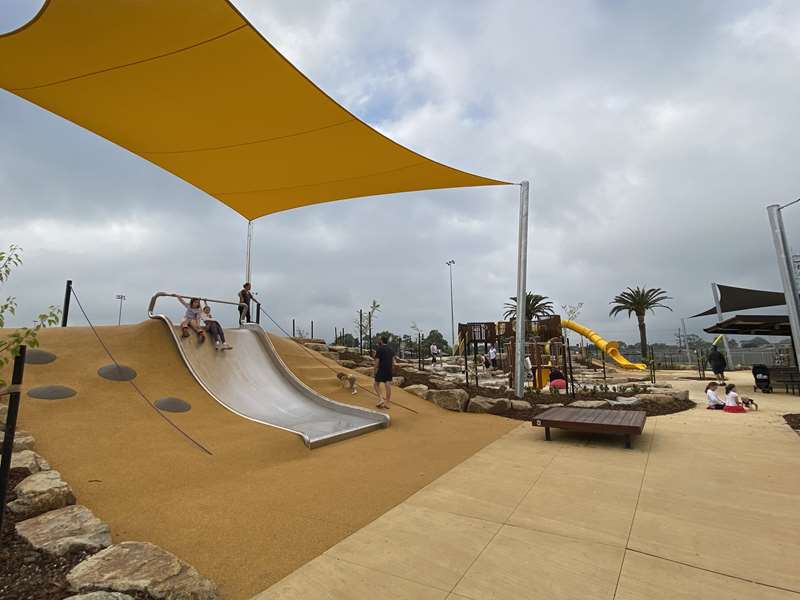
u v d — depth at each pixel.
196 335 9.88
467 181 11.00
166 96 7.19
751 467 5.60
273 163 9.84
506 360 22.56
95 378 7.38
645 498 4.54
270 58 6.19
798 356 9.84
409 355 33.47
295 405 9.27
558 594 2.80
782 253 10.12
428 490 4.80
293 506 4.29
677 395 11.25
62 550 2.96
